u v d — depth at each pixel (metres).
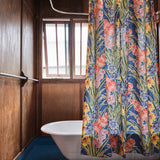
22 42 2.37
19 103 2.26
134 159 1.71
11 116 1.99
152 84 1.76
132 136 1.71
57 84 3.11
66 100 3.09
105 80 1.68
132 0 1.81
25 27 2.56
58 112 3.08
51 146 2.90
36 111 3.07
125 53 1.73
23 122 2.42
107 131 1.64
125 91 1.69
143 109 1.71
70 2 3.17
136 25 1.79
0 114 1.70
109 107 1.71
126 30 1.75
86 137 1.66
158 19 2.05
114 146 1.70
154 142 1.71
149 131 1.70
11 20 2.01
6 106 1.85
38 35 3.15
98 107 1.66
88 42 1.76
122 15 1.75
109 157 1.61
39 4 3.17
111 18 1.76
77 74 3.25
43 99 3.10
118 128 1.70
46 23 3.21
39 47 3.15
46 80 3.10
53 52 3.24
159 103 1.76
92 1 1.79
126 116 1.69
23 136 2.42
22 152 2.35
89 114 1.67
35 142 2.97
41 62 3.14
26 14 2.62
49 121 3.08
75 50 3.23
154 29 1.81
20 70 2.32
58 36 3.22
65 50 3.23
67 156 2.11
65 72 3.26
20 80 2.30
